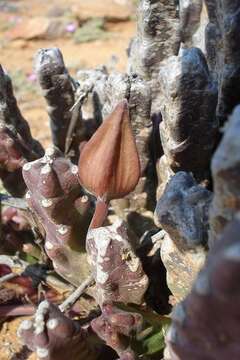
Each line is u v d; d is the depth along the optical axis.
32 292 0.23
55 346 0.17
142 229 0.24
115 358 0.19
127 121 0.17
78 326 0.17
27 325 0.17
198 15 0.24
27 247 0.24
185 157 0.20
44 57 0.24
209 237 0.14
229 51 0.20
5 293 0.23
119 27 0.69
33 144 0.26
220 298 0.10
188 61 0.19
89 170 0.18
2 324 0.24
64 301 0.21
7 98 0.23
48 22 0.67
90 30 0.67
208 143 0.20
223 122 0.21
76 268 0.20
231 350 0.11
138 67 0.24
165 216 0.16
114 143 0.17
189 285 0.17
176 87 0.19
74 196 0.19
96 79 0.27
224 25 0.20
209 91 0.19
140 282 0.18
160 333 0.18
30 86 0.54
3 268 0.25
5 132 0.22
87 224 0.20
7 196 0.23
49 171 0.18
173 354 0.15
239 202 0.12
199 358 0.12
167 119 0.20
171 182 0.17
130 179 0.18
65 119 0.25
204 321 0.11
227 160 0.11
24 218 0.24
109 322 0.18
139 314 0.18
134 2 0.70
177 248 0.17
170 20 0.23
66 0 0.78
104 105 0.24
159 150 0.24
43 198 0.19
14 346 0.23
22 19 0.73
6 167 0.23
